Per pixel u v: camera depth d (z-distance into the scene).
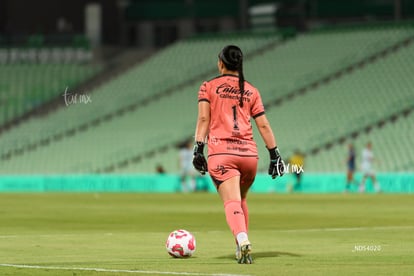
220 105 39.00
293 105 174.38
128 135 184.38
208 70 197.38
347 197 121.88
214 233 59.22
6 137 195.50
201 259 40.50
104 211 88.94
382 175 143.75
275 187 147.62
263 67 189.75
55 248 47.59
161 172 160.38
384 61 176.62
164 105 190.88
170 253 41.38
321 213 84.62
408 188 140.88
